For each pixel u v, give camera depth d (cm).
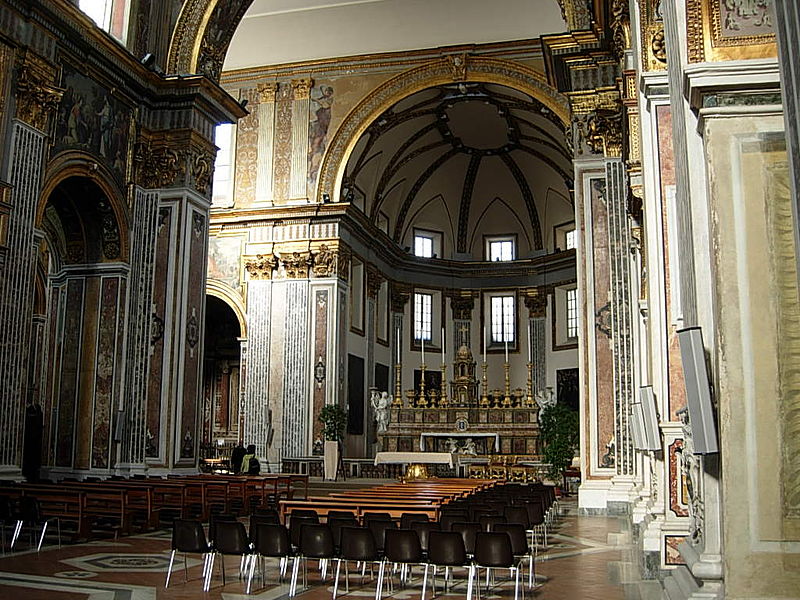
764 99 486
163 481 1414
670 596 583
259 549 816
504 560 743
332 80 2844
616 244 1603
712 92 491
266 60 2878
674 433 798
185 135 1725
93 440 1606
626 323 1580
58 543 1159
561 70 1691
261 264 2800
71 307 1652
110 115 1614
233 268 2841
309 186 2806
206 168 1788
